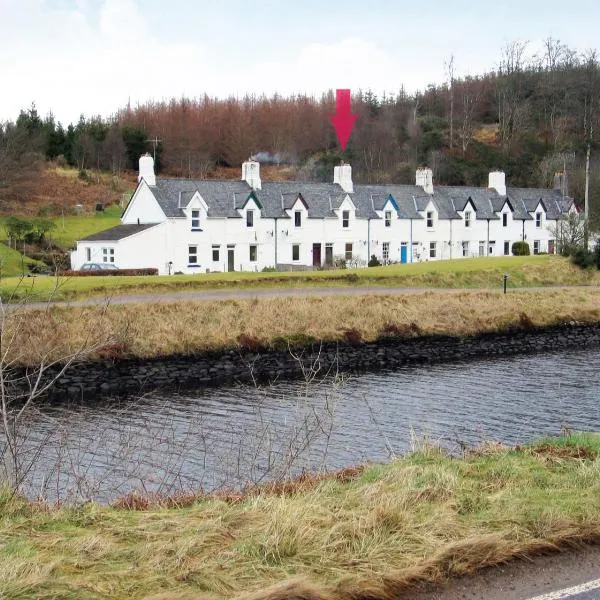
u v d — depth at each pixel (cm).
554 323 4075
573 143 11869
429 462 1052
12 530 757
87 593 623
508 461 1027
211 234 5791
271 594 627
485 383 2788
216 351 3023
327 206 6456
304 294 3791
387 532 750
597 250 5572
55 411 2258
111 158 10612
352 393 2564
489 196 7662
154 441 1611
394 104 14088
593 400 2464
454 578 698
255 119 12925
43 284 3525
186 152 11456
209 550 714
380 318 3594
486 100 13900
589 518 805
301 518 756
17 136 8675
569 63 14600
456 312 3866
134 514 831
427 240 7031
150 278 4184
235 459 1523
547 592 669
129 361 2811
